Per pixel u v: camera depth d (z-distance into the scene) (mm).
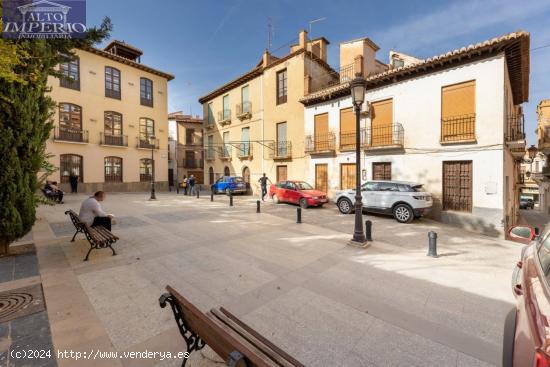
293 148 17672
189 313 2158
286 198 14516
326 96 15000
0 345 2617
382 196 10680
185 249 6082
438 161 10836
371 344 2822
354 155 13906
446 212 10500
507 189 10195
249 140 21391
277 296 3883
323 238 7348
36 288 3945
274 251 6074
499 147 9328
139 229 8055
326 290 4113
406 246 6809
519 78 11383
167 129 26578
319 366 2502
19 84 4973
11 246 6074
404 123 11836
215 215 10883
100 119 21891
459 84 10312
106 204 14133
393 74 11758
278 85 18938
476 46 9383
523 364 1529
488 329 3125
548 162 20250
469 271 5051
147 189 24984
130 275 4516
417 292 4102
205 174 27062
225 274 4664
